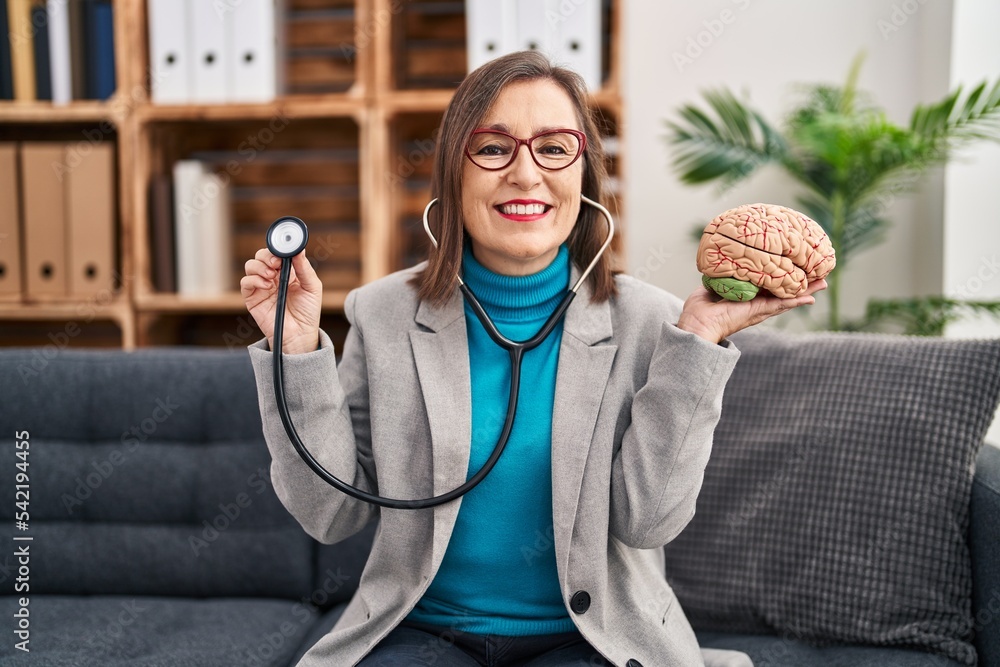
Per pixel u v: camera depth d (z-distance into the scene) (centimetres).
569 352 103
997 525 110
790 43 232
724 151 216
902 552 116
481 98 101
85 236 214
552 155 101
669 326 93
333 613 139
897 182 218
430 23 237
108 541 143
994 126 191
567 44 197
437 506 98
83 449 147
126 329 215
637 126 238
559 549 97
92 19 214
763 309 91
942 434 118
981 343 123
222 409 146
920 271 225
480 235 102
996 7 201
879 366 125
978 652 113
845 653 115
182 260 219
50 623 130
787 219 88
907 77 226
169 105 209
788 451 125
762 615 122
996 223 205
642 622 100
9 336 249
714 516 127
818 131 203
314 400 95
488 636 101
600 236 111
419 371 103
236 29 208
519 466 101
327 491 98
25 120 213
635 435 96
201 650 122
